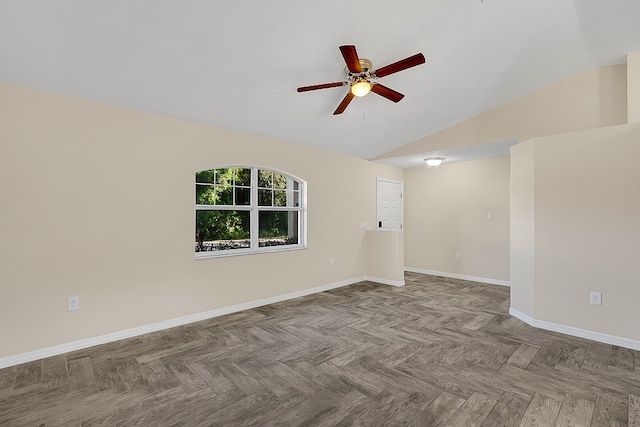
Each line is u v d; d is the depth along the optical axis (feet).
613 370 8.68
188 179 12.37
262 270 14.76
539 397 7.45
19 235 9.04
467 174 20.21
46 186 9.43
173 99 10.84
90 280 10.21
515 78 12.85
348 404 7.22
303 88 9.40
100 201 10.37
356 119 14.39
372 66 10.45
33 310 9.27
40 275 9.37
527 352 9.82
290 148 15.83
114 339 10.65
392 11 8.52
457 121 16.02
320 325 12.16
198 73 9.75
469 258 20.10
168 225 11.85
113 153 10.63
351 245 19.06
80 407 7.09
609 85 12.62
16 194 8.99
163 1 7.18
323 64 10.14
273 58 9.56
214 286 13.14
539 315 11.89
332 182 17.90
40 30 7.45
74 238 9.91
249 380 8.23
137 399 7.39
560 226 11.41
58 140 9.62
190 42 8.47
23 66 8.42
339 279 18.31
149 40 8.20
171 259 11.94
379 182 21.08
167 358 9.43
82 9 7.08
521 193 12.73
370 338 10.94
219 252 13.76
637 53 11.33
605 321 10.53
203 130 12.78
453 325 12.17
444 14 8.95
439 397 7.47
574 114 13.21
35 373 8.52
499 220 18.90
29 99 9.19
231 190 14.44
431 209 21.85
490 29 9.86
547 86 13.76
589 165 10.81
